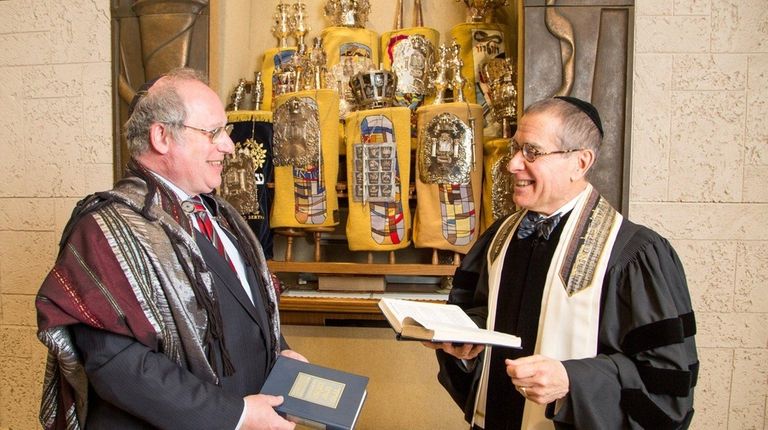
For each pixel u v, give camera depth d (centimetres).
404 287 262
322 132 236
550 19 210
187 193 131
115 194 120
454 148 229
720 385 218
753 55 209
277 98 240
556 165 130
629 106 209
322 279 249
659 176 214
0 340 250
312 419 116
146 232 116
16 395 252
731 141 212
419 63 260
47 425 125
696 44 211
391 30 282
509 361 114
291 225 238
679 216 215
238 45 271
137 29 230
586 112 132
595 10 210
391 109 233
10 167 245
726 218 213
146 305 112
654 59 212
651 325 119
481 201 243
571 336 126
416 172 238
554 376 111
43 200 244
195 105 125
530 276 137
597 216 134
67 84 239
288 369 129
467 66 261
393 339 259
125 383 107
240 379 127
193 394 110
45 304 107
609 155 211
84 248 112
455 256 237
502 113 241
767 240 213
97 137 239
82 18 236
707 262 215
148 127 124
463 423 259
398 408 260
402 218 237
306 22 273
